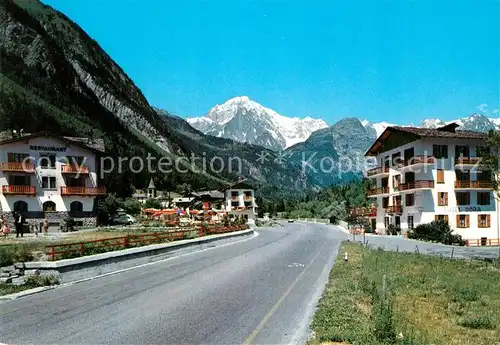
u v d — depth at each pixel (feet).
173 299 48.24
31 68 518.78
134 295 50.31
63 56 613.93
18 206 187.01
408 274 70.54
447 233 161.79
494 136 119.34
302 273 69.10
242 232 152.46
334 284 56.65
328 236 176.65
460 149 181.37
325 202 409.28
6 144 186.50
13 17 560.20
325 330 35.17
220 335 34.99
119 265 71.15
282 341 33.55
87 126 471.21
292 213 416.87
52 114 422.41
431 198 176.24
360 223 230.48
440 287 60.59
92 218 199.31
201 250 107.96
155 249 84.28
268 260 87.40
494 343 36.14
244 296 50.14
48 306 44.52
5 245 78.23
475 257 107.14
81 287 55.36
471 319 42.75
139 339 33.81
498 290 59.88
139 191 433.48
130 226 200.64
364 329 35.19
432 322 42.52
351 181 467.11
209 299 48.34
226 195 334.44
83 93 590.14
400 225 193.98
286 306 45.14
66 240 110.42
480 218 179.32
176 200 367.04
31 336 34.45
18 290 51.70
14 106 368.07
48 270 56.95
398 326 37.76
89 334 35.01
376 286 52.06
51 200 191.93
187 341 33.42
